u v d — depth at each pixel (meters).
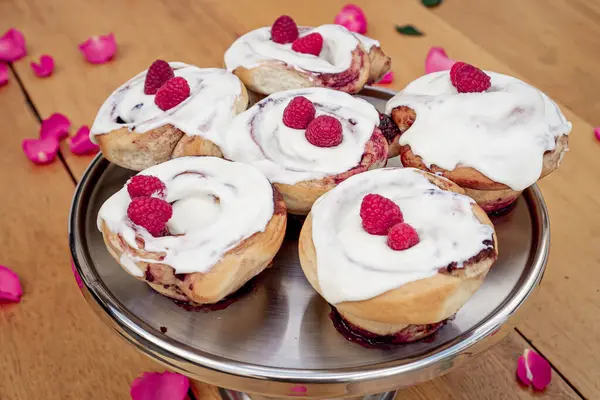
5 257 0.66
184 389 0.59
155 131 0.59
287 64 0.64
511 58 0.81
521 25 0.85
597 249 0.66
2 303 0.64
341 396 0.49
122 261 0.52
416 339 0.51
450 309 0.50
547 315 0.62
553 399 0.58
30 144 0.73
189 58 0.81
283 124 0.59
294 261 0.56
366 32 0.84
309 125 0.58
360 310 0.50
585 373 0.60
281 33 0.67
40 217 0.69
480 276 0.50
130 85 0.64
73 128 0.76
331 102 0.61
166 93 0.60
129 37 0.85
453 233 0.51
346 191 0.54
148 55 0.82
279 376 0.48
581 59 0.81
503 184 0.57
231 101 0.61
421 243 0.50
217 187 0.55
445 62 0.77
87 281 0.53
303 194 0.56
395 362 0.49
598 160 0.71
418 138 0.58
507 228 0.57
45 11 0.89
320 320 0.52
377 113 0.61
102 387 0.59
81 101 0.78
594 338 0.61
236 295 0.54
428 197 0.54
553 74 0.79
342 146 0.58
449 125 0.58
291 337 0.51
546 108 0.60
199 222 0.54
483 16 0.86
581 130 0.73
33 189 0.71
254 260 0.53
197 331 0.52
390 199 0.54
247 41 0.67
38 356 0.61
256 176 0.55
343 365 0.50
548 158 0.58
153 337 0.50
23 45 0.83
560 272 0.65
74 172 0.73
